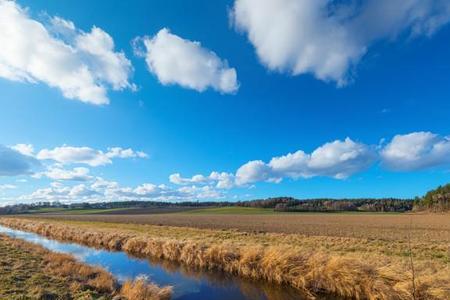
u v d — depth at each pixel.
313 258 14.38
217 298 12.65
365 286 11.79
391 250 19.27
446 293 10.15
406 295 10.69
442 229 35.59
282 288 13.79
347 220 55.62
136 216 86.50
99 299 10.73
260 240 25.58
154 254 21.84
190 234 31.94
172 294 12.76
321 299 12.30
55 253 19.25
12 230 47.31
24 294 10.45
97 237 29.45
